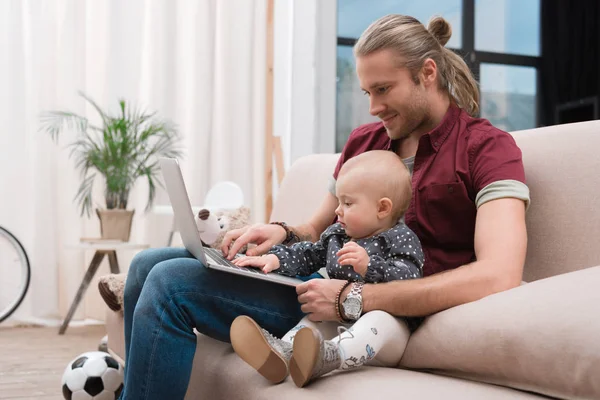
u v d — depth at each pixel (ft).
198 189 14.28
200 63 14.29
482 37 18.66
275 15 15.55
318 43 15.90
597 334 3.02
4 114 12.85
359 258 4.07
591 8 19.47
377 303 3.99
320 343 3.43
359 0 17.29
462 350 3.59
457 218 4.56
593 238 4.25
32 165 13.08
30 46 13.01
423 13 17.90
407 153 5.04
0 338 11.80
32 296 12.98
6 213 12.92
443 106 4.83
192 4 14.32
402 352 4.05
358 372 3.76
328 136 16.08
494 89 18.86
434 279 3.94
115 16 13.56
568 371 3.08
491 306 3.59
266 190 15.05
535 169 4.68
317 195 6.83
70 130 13.14
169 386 4.03
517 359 3.31
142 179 13.75
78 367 6.92
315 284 4.11
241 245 4.81
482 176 4.39
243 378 3.94
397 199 4.47
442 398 3.22
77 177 13.24
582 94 19.58
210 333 4.29
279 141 15.14
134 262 5.01
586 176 4.39
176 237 13.83
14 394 8.05
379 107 4.71
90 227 13.46
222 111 14.70
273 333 4.45
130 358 4.07
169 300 4.07
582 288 3.36
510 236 4.01
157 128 13.26
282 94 15.70
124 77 13.67
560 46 19.36
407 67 4.60
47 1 13.05
